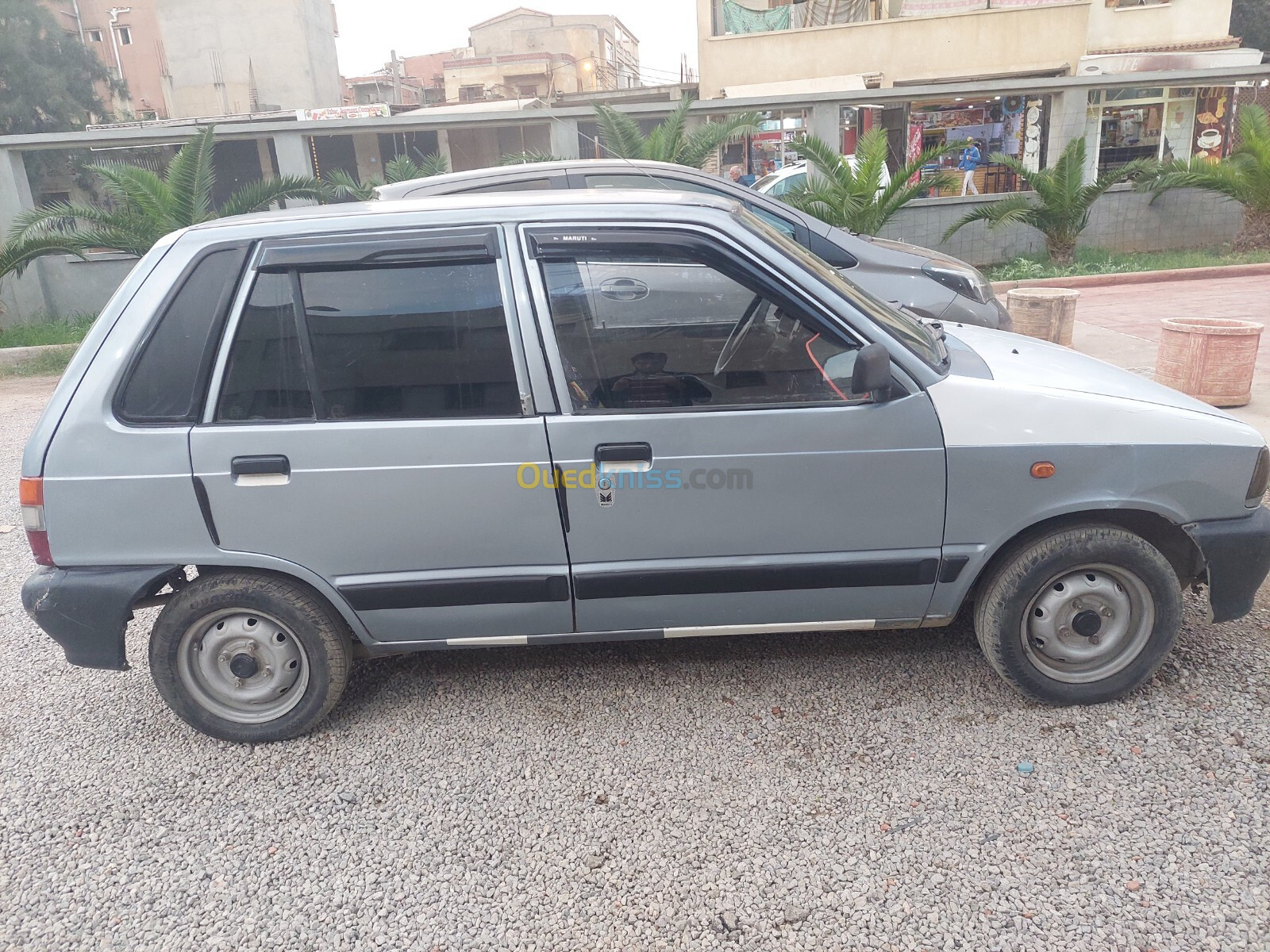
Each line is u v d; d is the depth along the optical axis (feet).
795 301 9.46
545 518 9.55
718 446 9.37
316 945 7.54
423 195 20.56
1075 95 44.32
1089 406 9.52
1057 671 10.07
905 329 10.24
